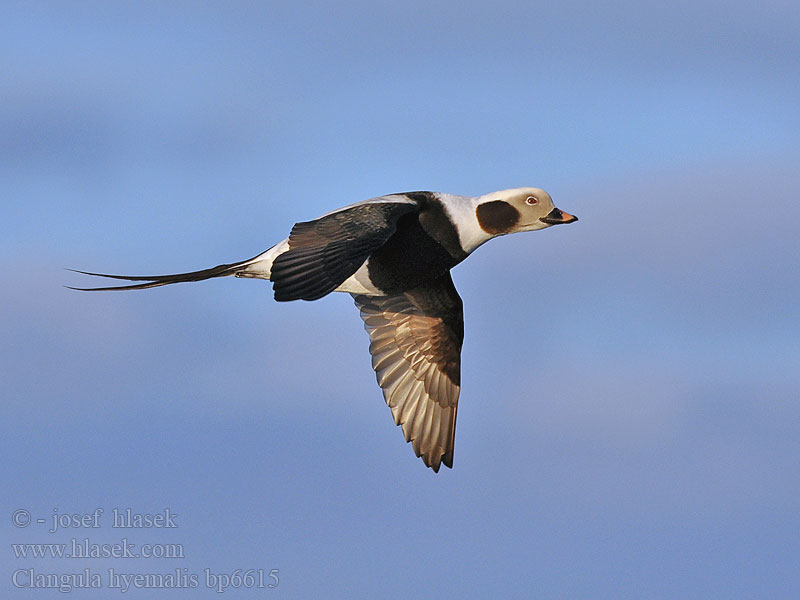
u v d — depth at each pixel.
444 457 16.72
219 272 14.78
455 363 16.73
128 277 14.85
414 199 15.02
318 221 13.26
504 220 15.33
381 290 15.28
